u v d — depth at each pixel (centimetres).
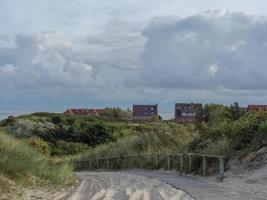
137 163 3512
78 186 1712
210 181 1923
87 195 1430
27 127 6078
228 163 2103
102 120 8575
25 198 1289
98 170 3925
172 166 2861
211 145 2356
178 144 3503
